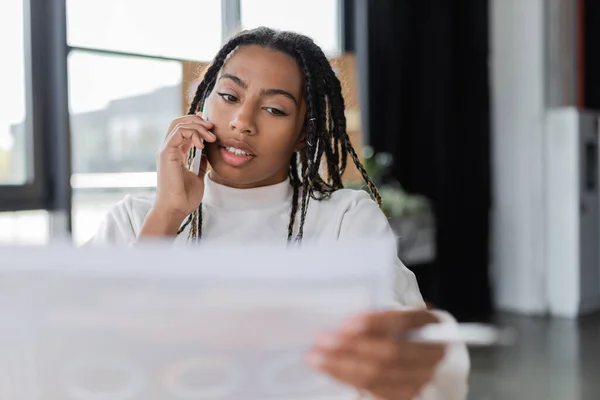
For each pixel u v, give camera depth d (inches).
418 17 172.7
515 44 180.7
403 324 19.6
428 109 173.9
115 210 37.9
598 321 168.6
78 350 18.8
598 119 181.8
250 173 34.7
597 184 181.9
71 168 116.1
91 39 117.0
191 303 18.8
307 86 34.5
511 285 185.2
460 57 181.8
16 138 112.9
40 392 18.9
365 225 35.7
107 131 120.6
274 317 19.0
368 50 166.6
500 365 128.7
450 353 20.9
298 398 19.4
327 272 19.2
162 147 34.5
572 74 187.5
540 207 179.2
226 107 34.0
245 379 19.0
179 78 127.9
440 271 178.9
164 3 124.8
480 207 183.5
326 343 19.3
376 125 168.1
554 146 176.6
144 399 19.0
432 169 175.2
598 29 194.7
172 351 18.8
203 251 18.9
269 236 36.1
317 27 161.2
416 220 154.6
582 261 176.2
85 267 18.7
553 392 112.6
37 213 115.4
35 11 112.0
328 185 39.2
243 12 138.8
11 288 18.7
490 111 184.9
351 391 19.6
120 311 18.7
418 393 20.2
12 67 111.2
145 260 18.7
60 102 113.9
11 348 18.8
